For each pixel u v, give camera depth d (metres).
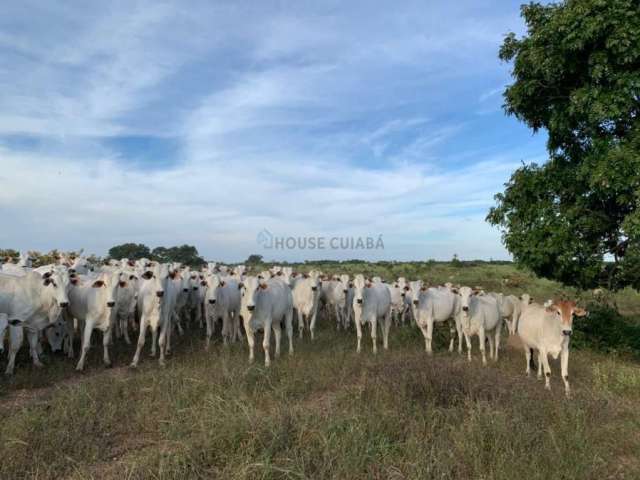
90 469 5.50
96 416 6.88
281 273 19.19
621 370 10.36
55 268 12.04
